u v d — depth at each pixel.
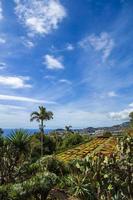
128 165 21.59
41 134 87.38
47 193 23.52
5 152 29.38
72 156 51.81
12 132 30.00
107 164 22.14
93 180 22.67
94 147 62.47
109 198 21.72
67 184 26.66
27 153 30.56
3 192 22.27
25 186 22.80
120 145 22.42
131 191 21.47
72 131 133.25
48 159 30.88
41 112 90.12
